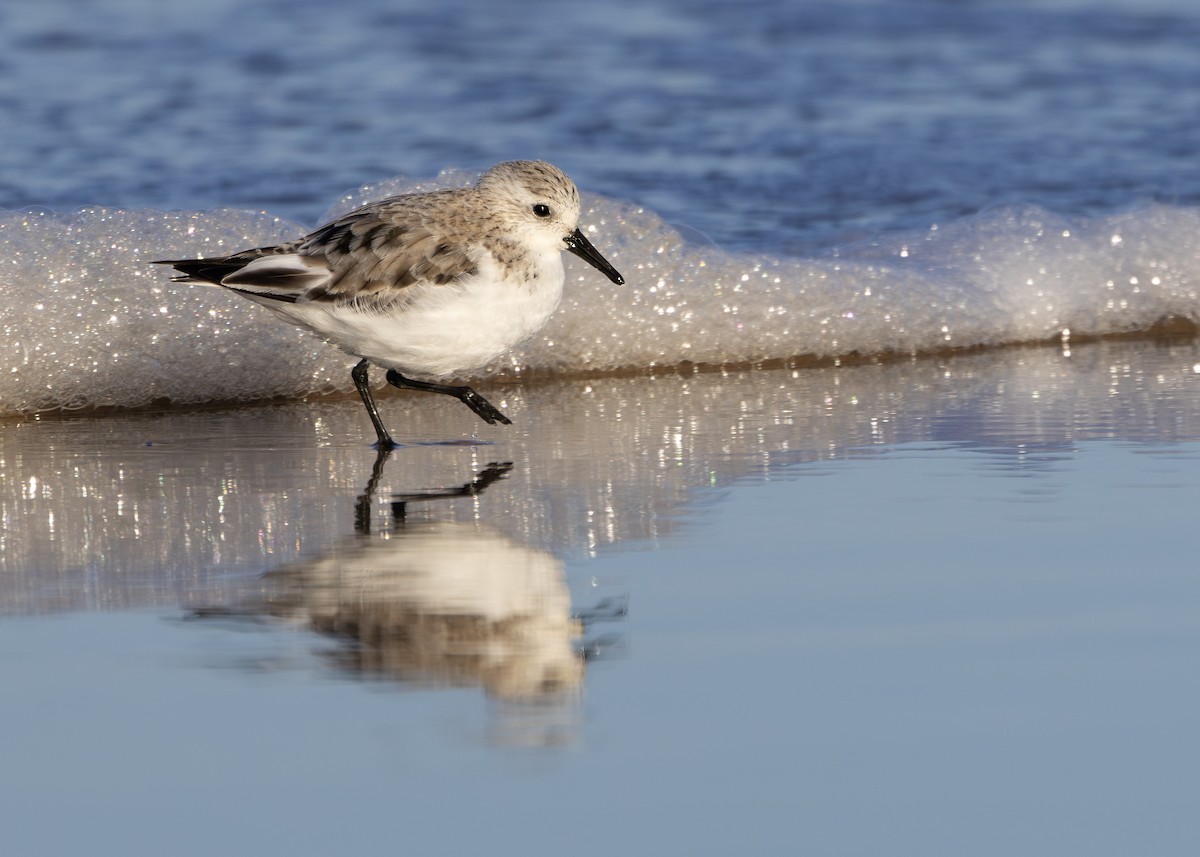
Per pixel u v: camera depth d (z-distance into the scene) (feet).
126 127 62.23
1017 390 42.42
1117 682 22.35
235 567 27.89
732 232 53.83
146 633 24.57
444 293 34.60
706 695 22.00
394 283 34.53
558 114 66.64
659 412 40.65
